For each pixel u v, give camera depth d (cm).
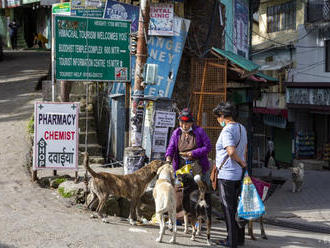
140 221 694
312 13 2420
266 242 668
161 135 931
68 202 743
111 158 1121
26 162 937
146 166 694
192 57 1147
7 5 2320
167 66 1084
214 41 1258
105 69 827
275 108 2777
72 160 804
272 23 2988
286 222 962
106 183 660
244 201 572
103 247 514
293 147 2620
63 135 802
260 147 3014
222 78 1138
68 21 798
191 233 661
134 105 775
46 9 2525
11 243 497
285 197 1403
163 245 565
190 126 682
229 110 588
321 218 1037
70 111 802
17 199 723
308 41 2495
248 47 1717
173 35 1076
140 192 684
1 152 971
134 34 781
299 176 1502
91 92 1303
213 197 920
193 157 669
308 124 2631
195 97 1141
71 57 805
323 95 2339
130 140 784
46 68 1880
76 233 555
